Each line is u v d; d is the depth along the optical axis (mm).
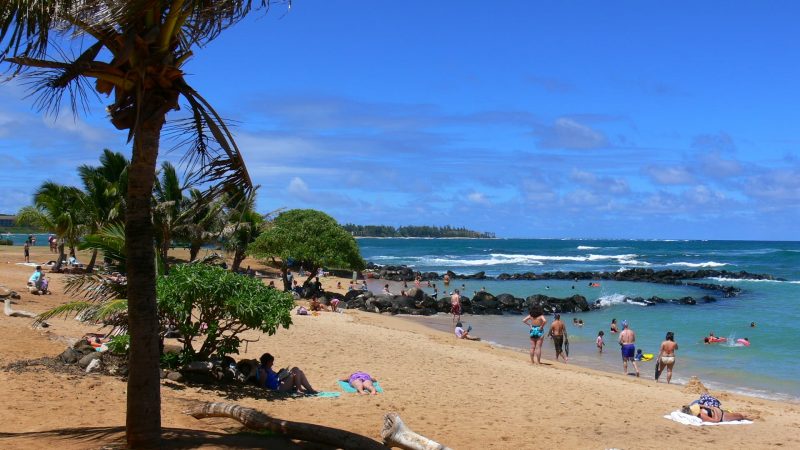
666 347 17688
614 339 25938
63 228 31484
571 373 17250
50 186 31578
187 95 6145
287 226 36844
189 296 11148
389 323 27719
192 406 9289
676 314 34500
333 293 38250
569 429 11109
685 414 12492
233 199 6895
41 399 8883
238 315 11227
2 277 27828
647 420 12172
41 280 22625
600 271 71625
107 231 11820
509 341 25328
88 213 31641
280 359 15586
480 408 12141
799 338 25656
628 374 19031
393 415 7707
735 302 40938
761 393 16703
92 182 31734
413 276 58625
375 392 12594
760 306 38375
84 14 5629
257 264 52688
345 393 12453
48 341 13109
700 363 20797
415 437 7441
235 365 12156
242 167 6559
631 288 51625
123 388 10062
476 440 9898
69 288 11664
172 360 11703
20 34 5910
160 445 6352
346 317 27281
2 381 9492
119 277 12156
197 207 6965
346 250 37094
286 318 11664
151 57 5824
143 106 5941
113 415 8469
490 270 74250
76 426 7738
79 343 12102
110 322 11438
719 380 18250
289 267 52188
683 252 123625
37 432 7273
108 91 6066
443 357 17797
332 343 18547
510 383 14836
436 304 35812
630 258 99688
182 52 6590
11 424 7648
